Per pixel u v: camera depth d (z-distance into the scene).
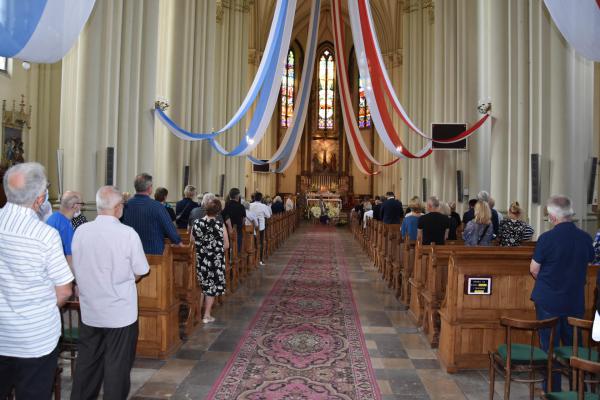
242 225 9.95
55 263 2.74
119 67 9.43
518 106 9.37
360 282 10.30
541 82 8.29
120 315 3.53
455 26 15.02
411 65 21.66
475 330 5.13
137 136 10.20
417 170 21.22
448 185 14.91
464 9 13.26
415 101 21.31
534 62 8.42
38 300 2.71
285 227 18.84
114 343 3.56
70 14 5.16
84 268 3.51
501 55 10.75
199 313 6.71
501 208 10.68
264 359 5.38
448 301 5.24
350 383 4.73
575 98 8.28
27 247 2.64
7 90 11.62
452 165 14.94
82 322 3.58
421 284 6.93
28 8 4.88
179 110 13.78
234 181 20.27
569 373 3.97
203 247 6.70
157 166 14.00
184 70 13.90
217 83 19.64
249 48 27.03
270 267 12.20
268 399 4.32
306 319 7.16
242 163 20.47
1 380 2.76
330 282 10.23
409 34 21.91
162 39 13.83
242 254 10.13
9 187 2.69
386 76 11.79
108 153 9.08
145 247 5.48
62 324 4.09
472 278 5.09
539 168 8.29
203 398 4.32
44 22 5.00
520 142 9.20
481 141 12.86
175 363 5.22
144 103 10.62
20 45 5.01
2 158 11.41
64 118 9.15
